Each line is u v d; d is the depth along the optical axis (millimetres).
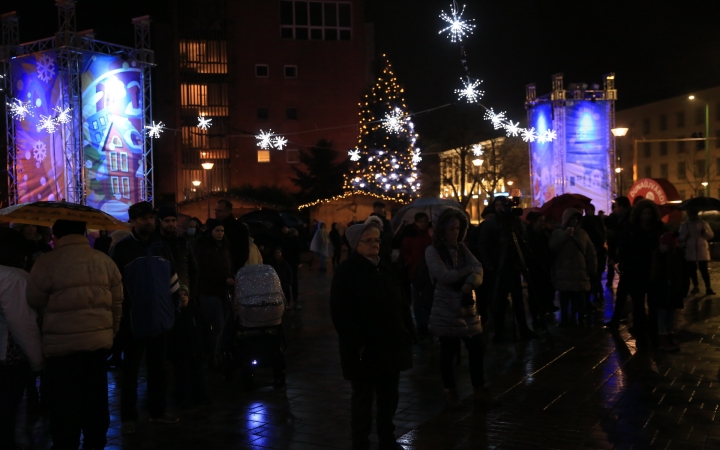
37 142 25266
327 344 10141
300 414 6461
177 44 56375
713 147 56406
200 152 57062
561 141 29969
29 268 8398
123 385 6043
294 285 14594
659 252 8711
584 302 10938
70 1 24844
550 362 8250
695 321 11047
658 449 5117
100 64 25328
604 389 6887
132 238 6094
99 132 25203
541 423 5840
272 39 58094
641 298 8930
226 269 7855
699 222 14898
